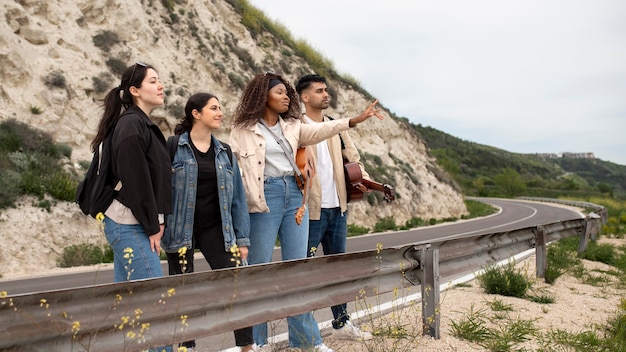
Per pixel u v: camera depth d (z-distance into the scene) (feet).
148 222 11.43
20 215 47.67
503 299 22.39
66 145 59.88
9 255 44.62
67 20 69.10
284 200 15.14
